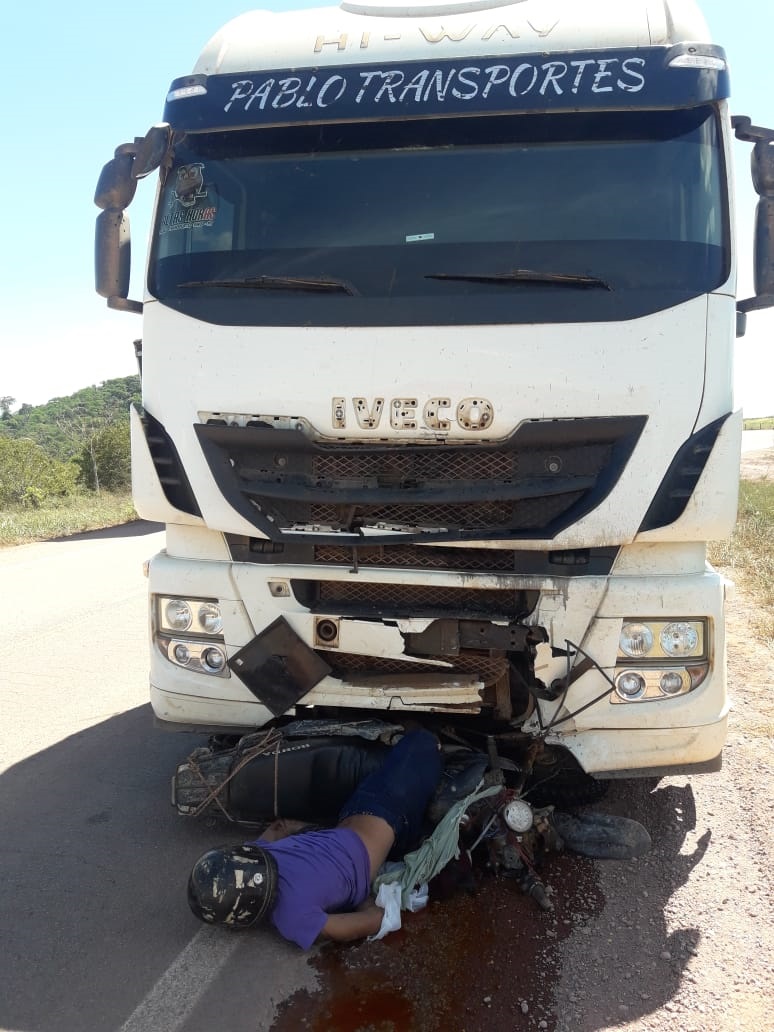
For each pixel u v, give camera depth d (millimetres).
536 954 3146
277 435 3594
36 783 4547
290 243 3768
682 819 4234
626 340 3438
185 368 3738
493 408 3453
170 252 3920
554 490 3449
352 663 3828
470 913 3383
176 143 3998
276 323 3629
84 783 4551
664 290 3500
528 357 3445
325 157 3830
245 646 3768
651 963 3109
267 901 3041
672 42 3760
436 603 3684
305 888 3088
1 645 7242
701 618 3549
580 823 3893
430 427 3496
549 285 3500
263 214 3832
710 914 3426
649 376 3428
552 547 3477
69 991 2924
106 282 4062
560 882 3633
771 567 10344
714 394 3475
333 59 3924
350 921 3129
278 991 2930
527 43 3801
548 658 3553
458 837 3482
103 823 4113
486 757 3818
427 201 3713
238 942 3201
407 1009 2844
